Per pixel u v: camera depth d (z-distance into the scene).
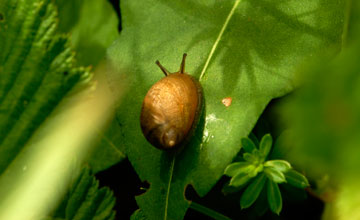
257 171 0.14
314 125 0.12
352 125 0.12
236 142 0.14
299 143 0.13
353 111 0.12
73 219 0.14
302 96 0.12
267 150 0.14
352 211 0.13
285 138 0.14
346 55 0.12
